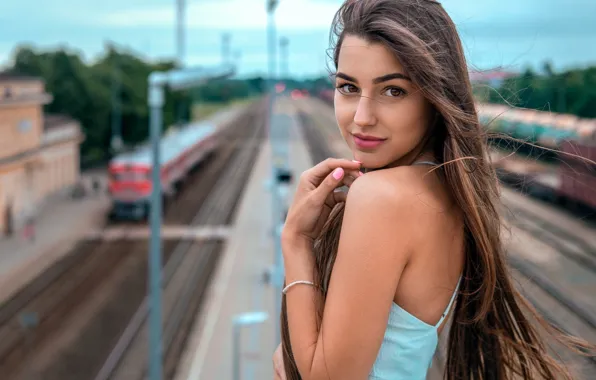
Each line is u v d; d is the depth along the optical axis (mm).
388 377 1368
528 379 1626
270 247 26906
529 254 21891
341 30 1430
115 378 16312
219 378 15500
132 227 31047
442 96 1332
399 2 1367
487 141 1463
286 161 22938
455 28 1399
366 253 1273
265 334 17781
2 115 29453
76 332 18859
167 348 17438
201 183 43438
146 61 61812
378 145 1399
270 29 25078
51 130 36469
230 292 21562
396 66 1336
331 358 1277
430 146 1462
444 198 1392
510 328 1594
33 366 16844
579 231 25016
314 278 1444
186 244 28062
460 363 1657
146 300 21359
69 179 40250
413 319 1348
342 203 1522
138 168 32188
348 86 1419
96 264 25312
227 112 115688
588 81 26312
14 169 30766
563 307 16719
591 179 9055
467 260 1479
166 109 62688
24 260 25672
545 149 1607
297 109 91188
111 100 48688
